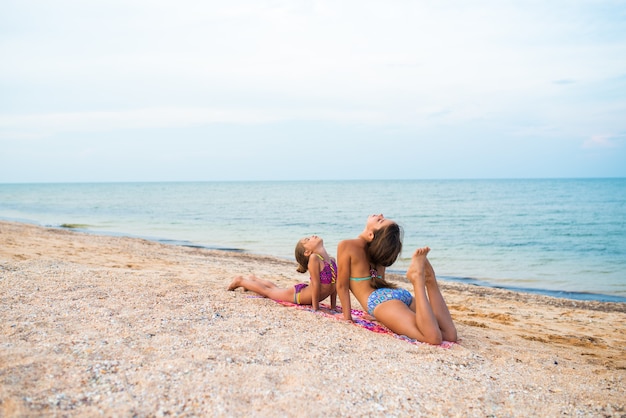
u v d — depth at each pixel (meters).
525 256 16.69
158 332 3.91
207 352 3.50
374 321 5.09
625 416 3.09
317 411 2.75
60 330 3.77
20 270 6.04
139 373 3.03
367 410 2.86
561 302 9.60
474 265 14.84
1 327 3.77
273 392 2.93
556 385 3.60
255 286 5.92
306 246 5.53
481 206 46.25
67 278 5.71
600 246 19.34
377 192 87.12
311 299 5.55
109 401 2.65
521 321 7.09
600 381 3.82
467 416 2.92
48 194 83.94
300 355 3.66
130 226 24.86
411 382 3.36
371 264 5.11
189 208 42.47
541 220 31.16
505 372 3.82
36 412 2.46
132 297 4.99
